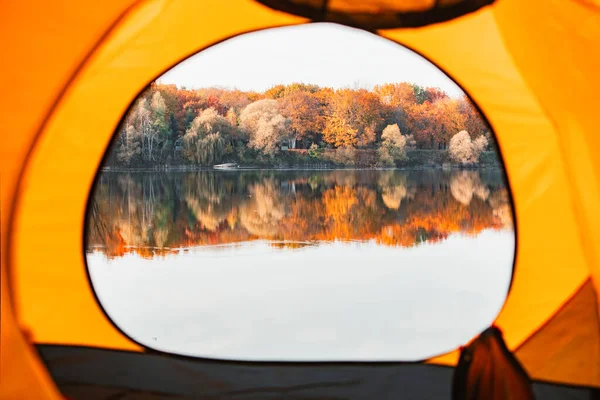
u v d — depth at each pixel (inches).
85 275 142.3
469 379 130.0
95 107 132.9
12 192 105.3
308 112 1733.5
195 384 134.0
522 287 146.8
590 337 130.5
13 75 98.6
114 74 130.5
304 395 130.0
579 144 122.6
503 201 832.3
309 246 467.5
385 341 201.3
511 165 149.6
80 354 136.7
